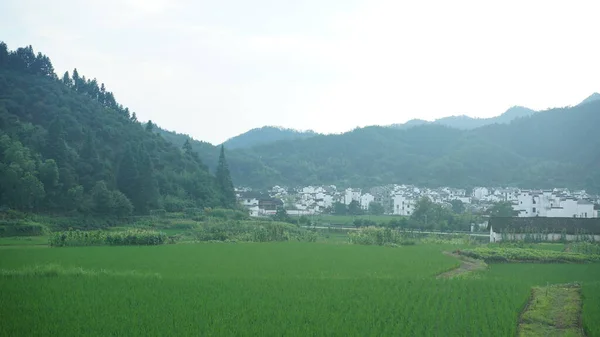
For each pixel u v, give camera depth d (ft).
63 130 362.12
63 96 432.66
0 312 75.66
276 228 257.96
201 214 357.82
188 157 466.70
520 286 103.76
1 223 244.83
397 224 341.41
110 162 366.22
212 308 79.66
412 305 84.07
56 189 301.43
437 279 113.80
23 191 277.85
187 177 412.98
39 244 209.36
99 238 205.26
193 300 85.40
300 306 82.43
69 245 198.29
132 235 209.46
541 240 237.66
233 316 74.43
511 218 255.29
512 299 89.45
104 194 304.71
